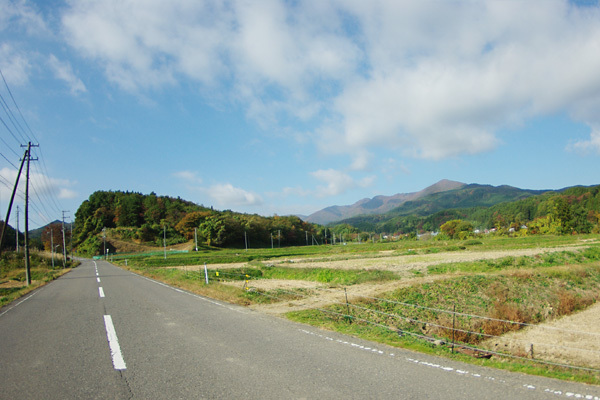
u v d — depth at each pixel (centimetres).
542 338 1247
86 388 519
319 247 10494
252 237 12156
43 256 6875
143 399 472
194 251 9256
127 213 13362
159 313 1159
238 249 10588
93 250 10681
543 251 3491
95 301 1512
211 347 731
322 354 671
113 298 1589
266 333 853
